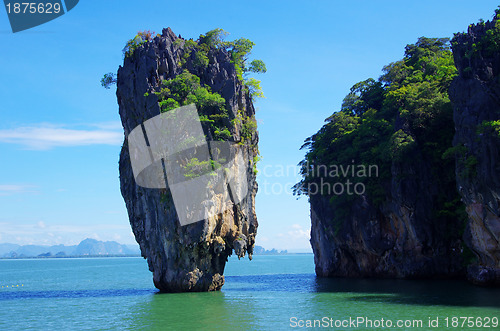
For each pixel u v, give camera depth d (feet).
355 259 272.31
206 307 151.12
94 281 316.19
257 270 453.58
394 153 226.79
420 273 229.66
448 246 228.43
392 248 242.99
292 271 420.77
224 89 202.18
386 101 269.85
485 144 172.24
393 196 233.76
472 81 185.88
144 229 201.98
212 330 115.14
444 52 303.07
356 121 283.38
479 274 186.70
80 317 137.90
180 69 202.69
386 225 247.09
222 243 191.21
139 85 196.65
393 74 299.38
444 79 250.16
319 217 283.59
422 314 130.52
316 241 304.09
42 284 289.94
